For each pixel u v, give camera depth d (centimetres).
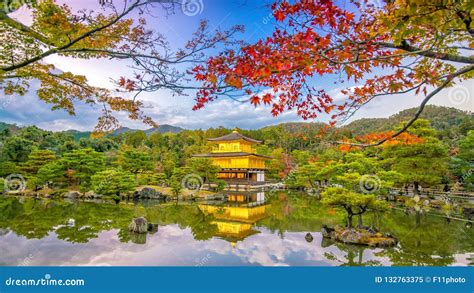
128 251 1199
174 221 1923
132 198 3120
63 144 4947
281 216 2162
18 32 558
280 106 503
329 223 1870
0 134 4531
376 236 1368
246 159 4747
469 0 290
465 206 2200
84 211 2209
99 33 552
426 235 1486
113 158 4688
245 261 1090
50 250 1184
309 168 4150
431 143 2384
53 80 684
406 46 387
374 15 402
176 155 5453
